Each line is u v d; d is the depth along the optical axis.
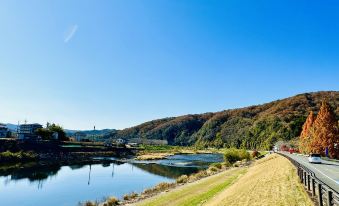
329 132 59.94
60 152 132.00
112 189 54.62
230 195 27.78
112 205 35.38
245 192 26.38
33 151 122.62
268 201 19.97
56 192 51.81
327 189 12.06
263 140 195.00
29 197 47.59
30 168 87.25
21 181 63.69
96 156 142.00
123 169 90.50
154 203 32.31
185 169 90.19
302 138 82.81
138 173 79.81
